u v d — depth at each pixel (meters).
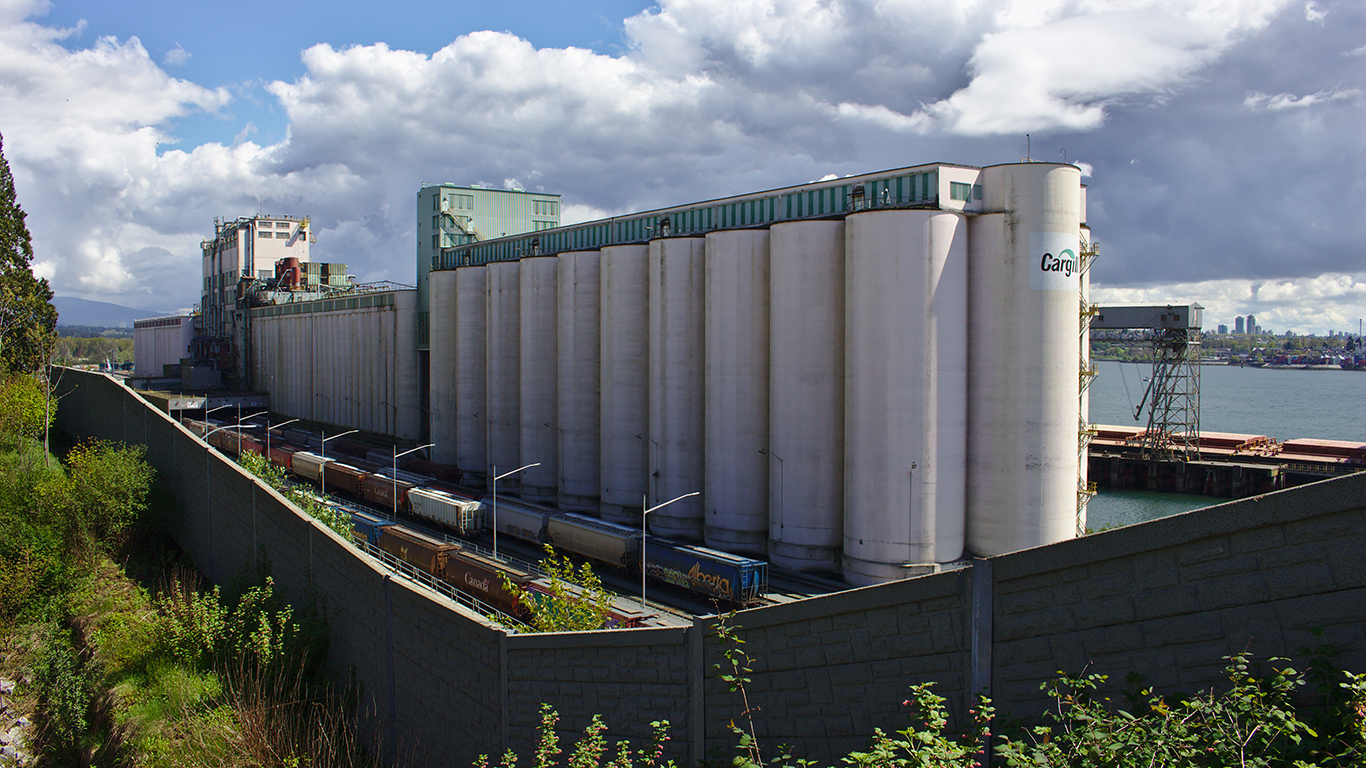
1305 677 11.02
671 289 67.00
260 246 177.00
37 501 54.06
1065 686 13.35
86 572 50.94
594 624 33.34
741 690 17.47
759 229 61.69
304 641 32.44
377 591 28.55
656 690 18.84
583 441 76.19
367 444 113.62
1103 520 98.38
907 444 53.03
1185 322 110.88
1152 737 11.05
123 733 32.94
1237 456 112.38
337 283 173.00
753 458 62.44
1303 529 11.19
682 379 67.00
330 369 133.50
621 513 71.69
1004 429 53.84
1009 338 53.53
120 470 57.50
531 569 59.91
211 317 194.88
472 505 69.12
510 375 85.88
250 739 25.95
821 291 57.81
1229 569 11.82
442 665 24.48
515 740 21.44
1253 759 10.15
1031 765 11.38
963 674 14.45
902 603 15.14
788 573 58.34
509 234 111.31
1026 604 13.82
